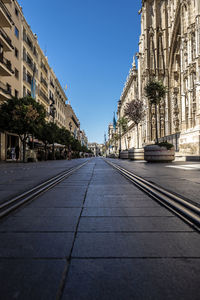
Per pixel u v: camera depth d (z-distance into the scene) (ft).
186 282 4.00
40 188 14.28
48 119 141.90
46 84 142.72
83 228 6.90
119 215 8.30
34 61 116.98
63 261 4.80
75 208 9.34
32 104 71.26
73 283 3.98
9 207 9.23
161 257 4.97
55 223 7.40
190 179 17.20
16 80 89.97
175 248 5.44
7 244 5.71
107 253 5.16
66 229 6.82
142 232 6.54
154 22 120.47
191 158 51.47
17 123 64.54
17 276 4.22
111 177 20.86
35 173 25.48
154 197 11.27
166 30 119.14
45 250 5.34
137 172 24.20
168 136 90.12
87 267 4.54
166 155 45.83
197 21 68.23
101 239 6.03
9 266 4.59
